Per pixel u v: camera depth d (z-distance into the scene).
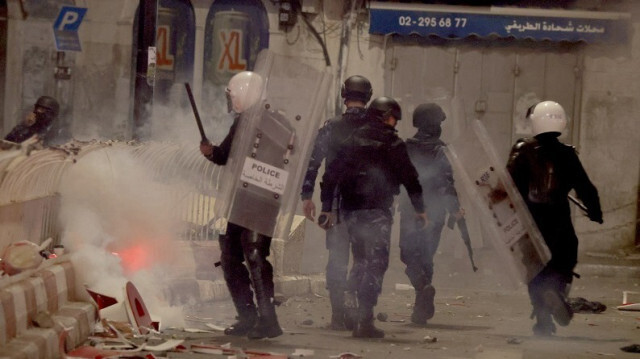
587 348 31.36
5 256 25.14
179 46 66.75
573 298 44.16
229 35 66.94
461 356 28.45
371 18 65.94
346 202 31.91
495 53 67.88
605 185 67.69
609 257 64.81
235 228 29.98
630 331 36.59
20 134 46.31
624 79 67.31
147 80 51.16
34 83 66.25
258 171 29.47
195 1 66.75
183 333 30.64
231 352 26.50
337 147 32.31
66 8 54.97
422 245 36.44
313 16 66.81
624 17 66.00
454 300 45.72
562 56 67.81
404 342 31.02
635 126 67.44
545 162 33.12
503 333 34.69
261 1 66.94
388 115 32.28
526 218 32.81
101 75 66.69
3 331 21.41
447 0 66.12
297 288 43.75
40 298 24.61
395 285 50.28
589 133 67.62
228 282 30.23
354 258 31.97
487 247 63.97
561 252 32.97
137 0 66.62
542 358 28.81
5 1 65.88
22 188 28.09
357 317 31.64
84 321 26.36
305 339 30.39
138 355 24.44
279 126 29.72
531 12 65.56
